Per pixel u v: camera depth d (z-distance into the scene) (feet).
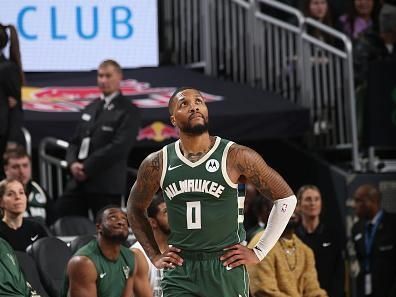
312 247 72.28
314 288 65.26
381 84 84.28
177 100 42.14
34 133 79.56
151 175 42.96
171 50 97.91
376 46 90.17
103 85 73.05
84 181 72.90
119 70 73.41
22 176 68.69
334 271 73.26
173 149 42.73
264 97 87.86
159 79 92.84
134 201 43.88
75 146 74.38
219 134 82.58
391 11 92.58
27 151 76.43
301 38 87.66
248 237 67.97
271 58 90.22
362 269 77.71
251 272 63.41
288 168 88.12
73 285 56.65
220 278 42.11
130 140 72.69
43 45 94.27
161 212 59.36
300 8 94.94
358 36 90.33
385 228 77.71
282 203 42.65
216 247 42.29
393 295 75.51
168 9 97.60
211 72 94.63
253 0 91.04
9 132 70.54
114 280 57.21
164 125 81.71
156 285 59.41
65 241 65.98
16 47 70.85
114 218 56.49
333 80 86.43
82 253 56.85
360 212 78.13
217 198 42.09
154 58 96.37
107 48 95.55
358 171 82.33
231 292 42.24
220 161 42.09
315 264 72.38
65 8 94.63
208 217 42.11
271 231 42.75
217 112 82.89
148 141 81.56
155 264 42.86
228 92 88.89
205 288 42.24
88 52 95.30
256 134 83.46
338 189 82.23
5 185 62.95
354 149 84.38
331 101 86.69
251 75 91.71
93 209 73.15
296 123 84.43
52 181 88.58
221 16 93.40
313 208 71.97
